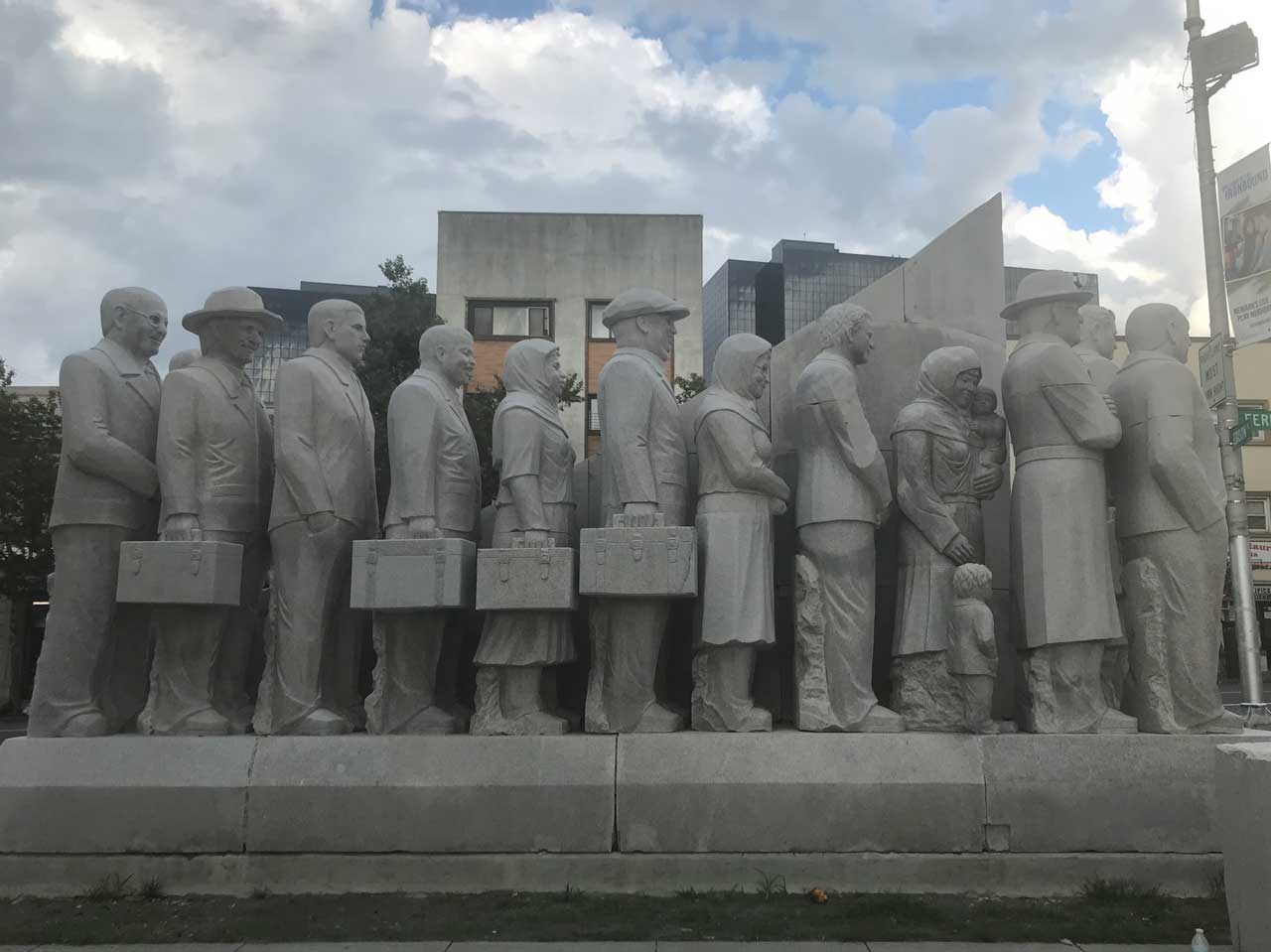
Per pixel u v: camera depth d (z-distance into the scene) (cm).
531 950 464
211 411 617
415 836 560
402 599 575
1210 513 583
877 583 653
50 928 498
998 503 675
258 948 474
